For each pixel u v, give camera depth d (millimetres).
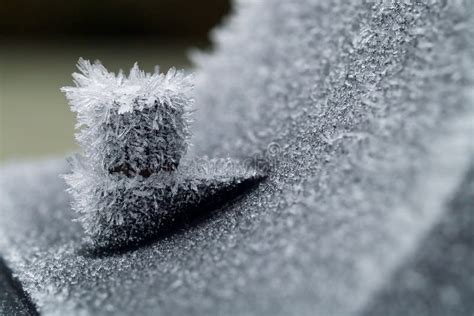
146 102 157
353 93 162
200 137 189
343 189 147
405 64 155
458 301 135
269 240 147
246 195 163
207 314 141
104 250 164
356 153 150
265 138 175
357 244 140
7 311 164
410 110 148
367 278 136
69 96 158
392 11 165
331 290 137
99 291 152
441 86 147
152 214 160
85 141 160
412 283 136
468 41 148
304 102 174
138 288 150
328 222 144
